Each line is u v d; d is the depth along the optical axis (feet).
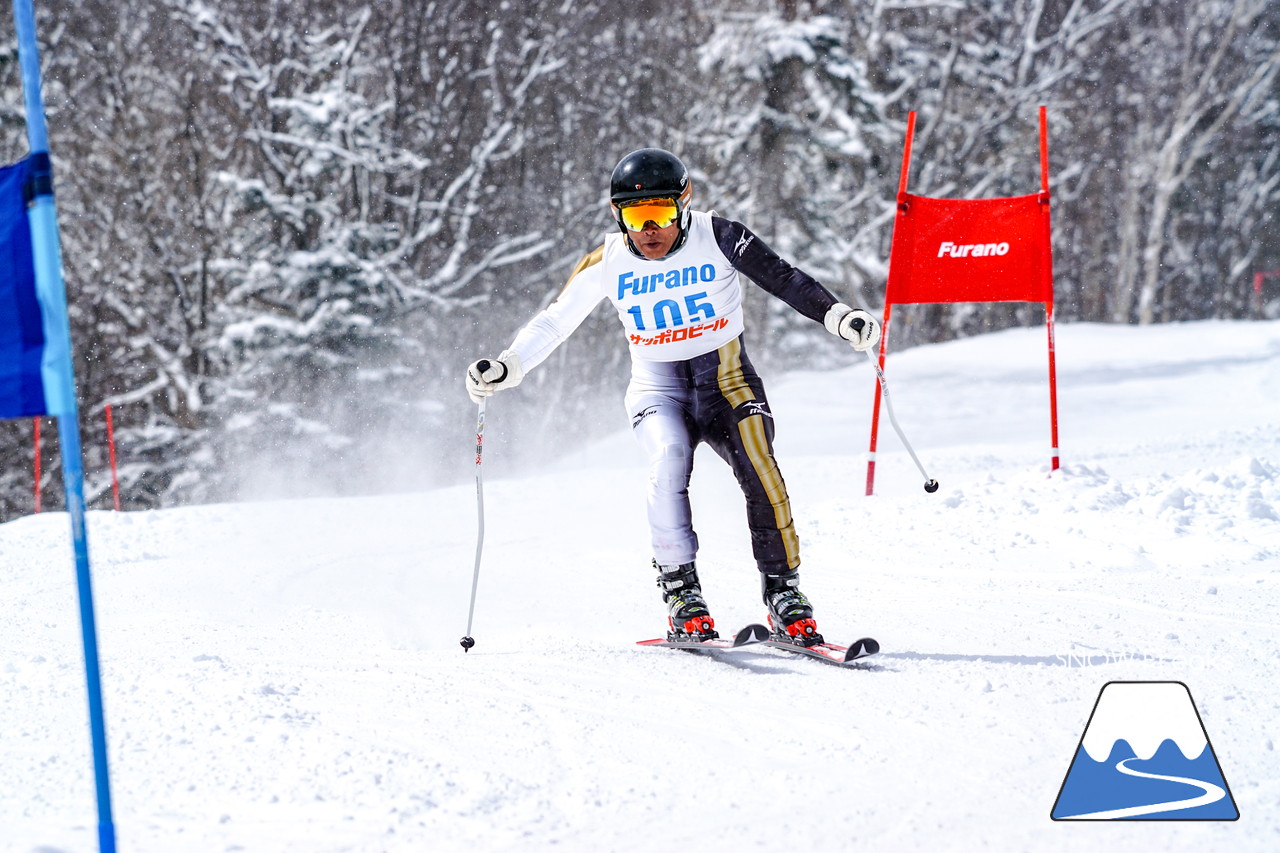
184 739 21.94
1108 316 266.16
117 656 30.19
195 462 148.05
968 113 201.57
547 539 51.01
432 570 44.50
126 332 169.37
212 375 160.56
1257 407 103.09
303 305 141.49
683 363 29.55
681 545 29.37
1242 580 35.60
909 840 16.81
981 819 17.53
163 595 40.75
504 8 184.14
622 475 72.84
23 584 44.09
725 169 184.14
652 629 33.24
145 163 164.96
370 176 157.28
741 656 28.86
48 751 21.70
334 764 20.24
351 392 140.36
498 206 183.73
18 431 169.37
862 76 175.94
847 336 27.78
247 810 18.25
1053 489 48.26
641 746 21.40
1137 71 228.43
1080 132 226.38
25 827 17.76
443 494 67.62
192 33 159.12
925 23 202.08
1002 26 209.56
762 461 28.76
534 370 176.45
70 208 161.27
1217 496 44.80
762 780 19.47
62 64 162.09
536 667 27.84
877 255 191.31
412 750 21.15
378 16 172.86
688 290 28.73
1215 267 258.37
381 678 26.76
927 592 36.32
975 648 28.60
